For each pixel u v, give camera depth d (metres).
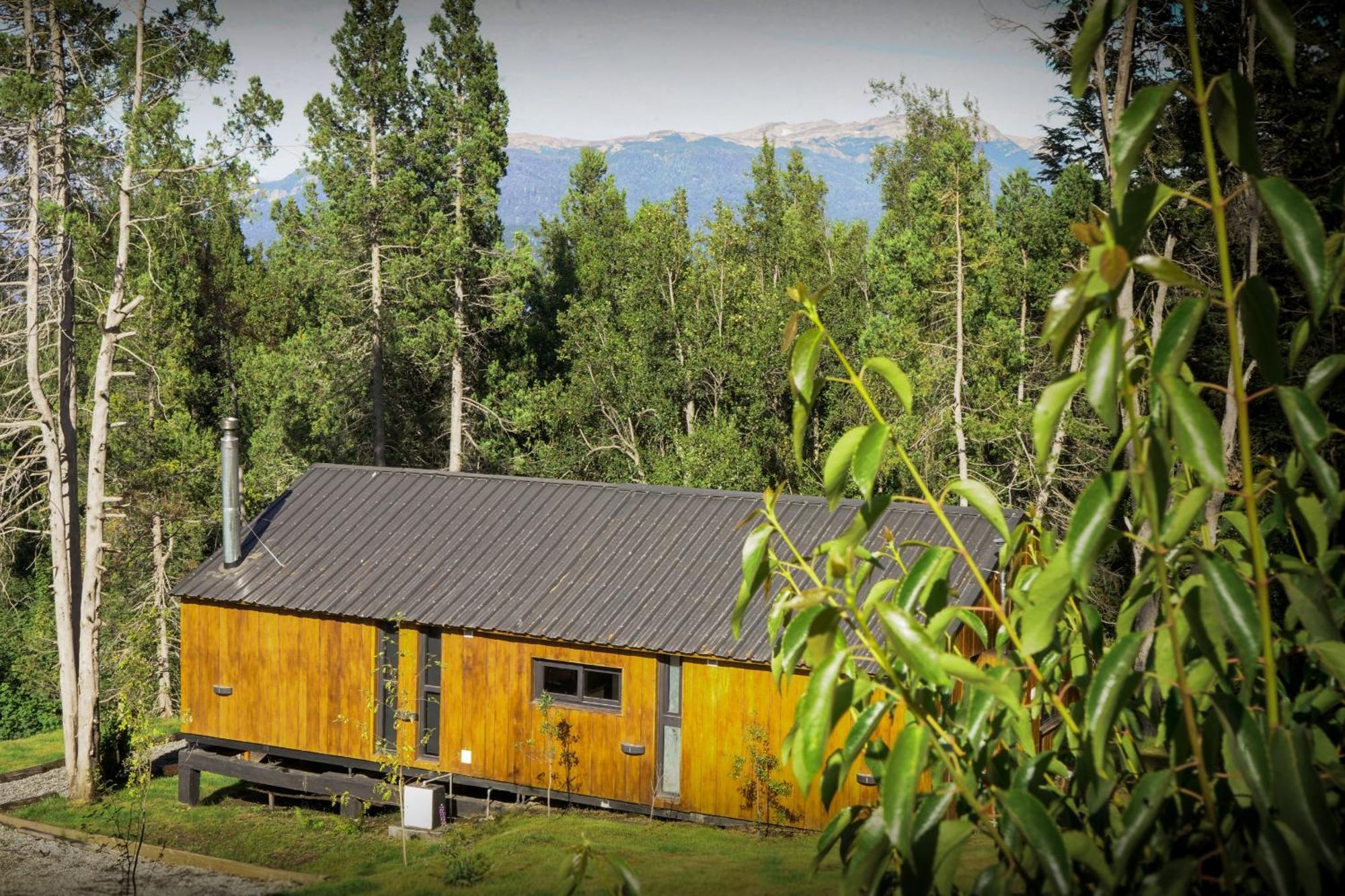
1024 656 2.97
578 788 17.41
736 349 35.59
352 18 36.88
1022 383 32.41
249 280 43.84
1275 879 2.28
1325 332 18.52
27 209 21.30
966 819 2.73
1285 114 17.61
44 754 26.02
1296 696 3.13
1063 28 20.75
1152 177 20.50
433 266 36.44
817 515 18.19
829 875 12.85
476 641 17.97
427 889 14.34
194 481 30.69
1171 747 2.78
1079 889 2.66
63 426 22.97
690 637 16.56
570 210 49.62
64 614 21.75
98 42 21.16
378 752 18.16
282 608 18.94
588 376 37.44
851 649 2.99
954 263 31.56
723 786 16.34
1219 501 11.53
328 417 37.00
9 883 16.77
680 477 32.97
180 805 20.53
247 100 20.98
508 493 20.62
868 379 31.55
